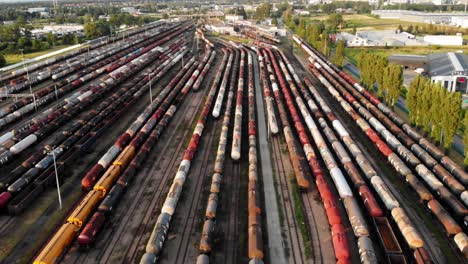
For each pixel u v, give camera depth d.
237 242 40.66
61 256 38.16
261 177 54.62
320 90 102.31
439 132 64.12
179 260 37.97
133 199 48.38
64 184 52.00
